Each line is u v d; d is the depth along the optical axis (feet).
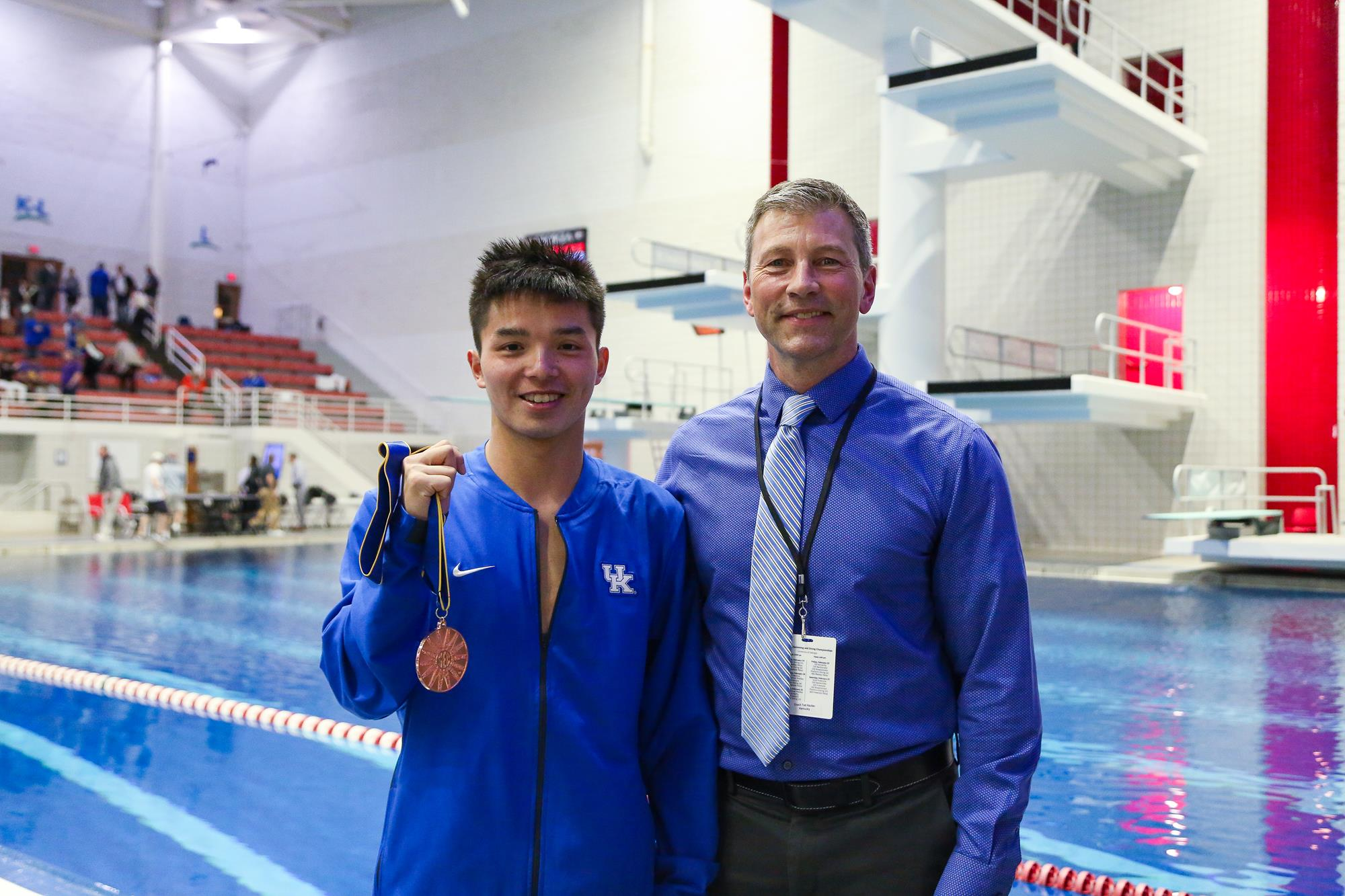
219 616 24.25
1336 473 33.91
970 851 4.49
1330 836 10.09
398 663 4.41
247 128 68.80
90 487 47.80
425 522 4.29
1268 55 34.81
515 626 4.62
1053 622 22.86
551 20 53.57
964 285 40.78
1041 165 32.53
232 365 59.26
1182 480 31.45
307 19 61.41
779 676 4.70
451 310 58.18
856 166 43.42
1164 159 35.04
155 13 65.31
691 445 5.30
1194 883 9.04
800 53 45.01
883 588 4.69
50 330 58.44
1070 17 38.01
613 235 51.42
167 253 65.98
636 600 4.83
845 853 4.68
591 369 4.80
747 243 5.05
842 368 4.93
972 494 4.64
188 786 11.84
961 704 4.73
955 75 26.78
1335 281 33.96
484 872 4.52
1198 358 35.81
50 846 9.86
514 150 55.16
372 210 61.98
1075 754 12.85
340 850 9.86
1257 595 27.25
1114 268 37.50
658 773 5.16
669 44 49.34
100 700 16.46
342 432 54.44
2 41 59.88
